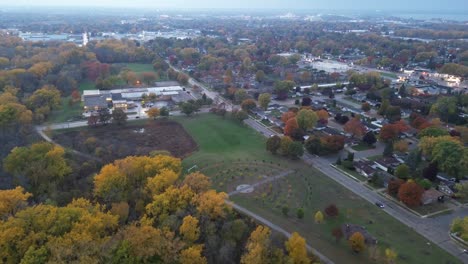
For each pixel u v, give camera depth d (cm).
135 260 8075
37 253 7862
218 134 18675
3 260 8112
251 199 12494
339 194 12962
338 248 10062
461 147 14025
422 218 11575
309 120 18212
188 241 9050
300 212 11325
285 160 15688
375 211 11931
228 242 9338
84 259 7625
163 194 10375
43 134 17975
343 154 16375
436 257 9806
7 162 12925
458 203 12469
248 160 15625
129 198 11381
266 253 8556
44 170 12494
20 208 9756
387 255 9425
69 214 9106
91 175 13075
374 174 13525
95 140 16525
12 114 17525
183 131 19075
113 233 9325
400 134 18262
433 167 13775
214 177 14012
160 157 12719
